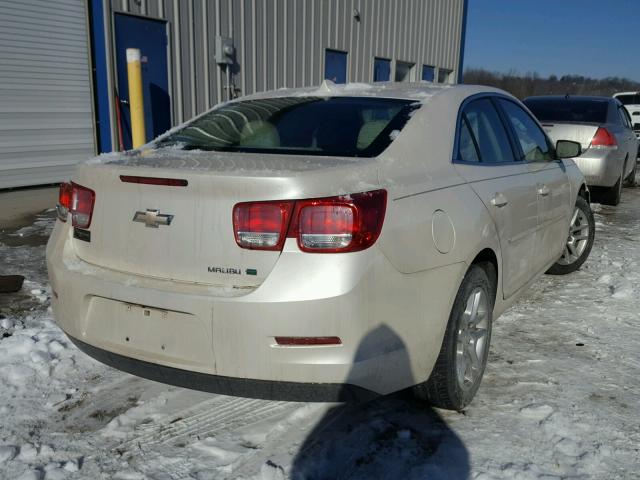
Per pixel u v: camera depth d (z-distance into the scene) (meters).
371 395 2.31
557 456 2.49
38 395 2.95
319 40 11.96
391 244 2.27
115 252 2.46
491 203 2.99
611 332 3.87
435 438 2.61
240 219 2.17
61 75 7.93
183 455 2.47
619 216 8.19
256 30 10.32
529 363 3.38
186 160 2.53
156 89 8.73
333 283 2.11
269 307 2.10
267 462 2.42
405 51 15.35
